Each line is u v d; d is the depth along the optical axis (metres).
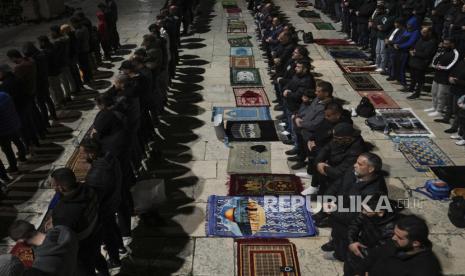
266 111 9.91
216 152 8.20
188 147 8.40
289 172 7.45
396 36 10.82
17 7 19.03
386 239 3.85
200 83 11.76
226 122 9.40
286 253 5.58
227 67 13.00
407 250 3.20
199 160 7.92
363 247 4.02
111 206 4.81
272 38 11.59
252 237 5.90
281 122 9.31
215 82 11.82
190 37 16.31
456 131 8.57
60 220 4.01
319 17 18.84
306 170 7.46
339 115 5.70
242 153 8.12
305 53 8.57
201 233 6.04
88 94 11.20
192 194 6.92
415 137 8.48
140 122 7.67
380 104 10.05
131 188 5.99
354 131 5.12
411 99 10.29
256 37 16.08
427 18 16.84
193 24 18.16
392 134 8.62
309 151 6.59
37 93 8.83
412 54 10.08
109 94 6.24
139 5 22.45
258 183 7.11
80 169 7.74
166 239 5.94
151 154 7.95
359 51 14.09
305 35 15.23
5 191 7.15
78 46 11.28
